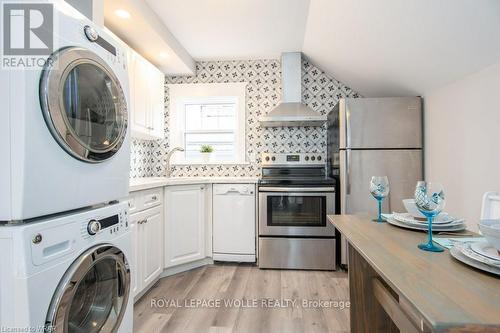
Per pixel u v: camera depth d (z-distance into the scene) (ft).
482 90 5.96
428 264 2.22
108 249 3.75
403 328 3.04
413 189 8.25
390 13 5.90
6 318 2.63
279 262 8.77
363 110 8.38
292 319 5.82
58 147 3.11
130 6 6.50
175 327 5.55
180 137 11.43
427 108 8.15
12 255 2.62
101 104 3.91
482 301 1.61
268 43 9.66
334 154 9.43
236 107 11.37
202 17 7.92
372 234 3.19
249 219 9.14
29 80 2.77
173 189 8.18
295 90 10.38
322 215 8.67
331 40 8.35
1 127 2.72
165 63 10.00
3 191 2.70
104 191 3.92
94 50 3.69
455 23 5.19
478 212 6.10
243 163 11.12
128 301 4.31
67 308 3.06
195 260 8.78
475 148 6.18
